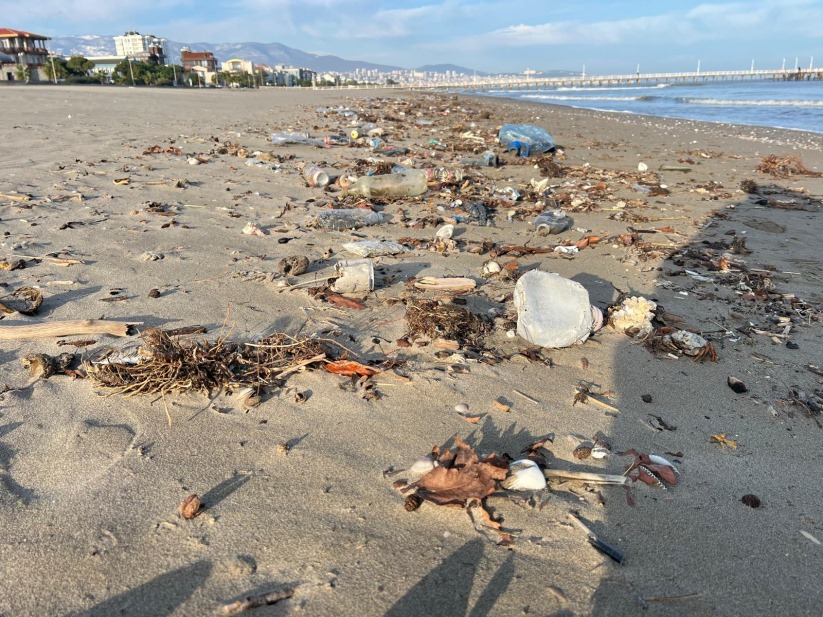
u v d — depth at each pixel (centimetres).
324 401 317
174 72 9125
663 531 238
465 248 600
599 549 226
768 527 244
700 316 458
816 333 429
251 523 231
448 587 207
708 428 314
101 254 517
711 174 1075
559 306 407
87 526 226
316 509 240
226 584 204
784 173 1063
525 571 215
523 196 846
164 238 571
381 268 524
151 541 221
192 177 838
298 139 1194
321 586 204
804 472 281
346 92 5141
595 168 1105
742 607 206
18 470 255
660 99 4372
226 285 465
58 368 331
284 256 542
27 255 504
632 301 430
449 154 1195
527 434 300
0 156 916
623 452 289
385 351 374
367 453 277
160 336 330
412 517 238
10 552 213
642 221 739
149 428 287
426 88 9938
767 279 529
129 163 905
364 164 992
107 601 196
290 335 387
